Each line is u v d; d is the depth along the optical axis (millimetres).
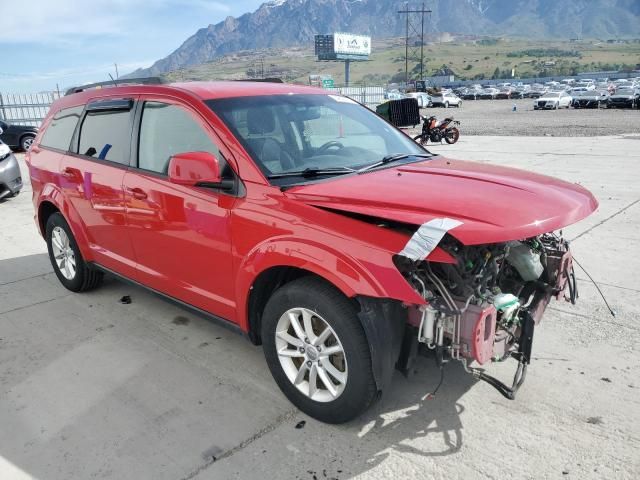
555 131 21484
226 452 2785
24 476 2666
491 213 2520
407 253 2383
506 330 2773
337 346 2771
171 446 2846
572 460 2648
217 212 3154
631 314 4211
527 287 3193
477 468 2619
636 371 3412
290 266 2869
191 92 3516
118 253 4148
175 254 3557
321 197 2812
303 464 2684
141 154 3773
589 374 3385
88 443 2891
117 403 3240
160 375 3533
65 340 4066
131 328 4234
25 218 8086
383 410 3072
